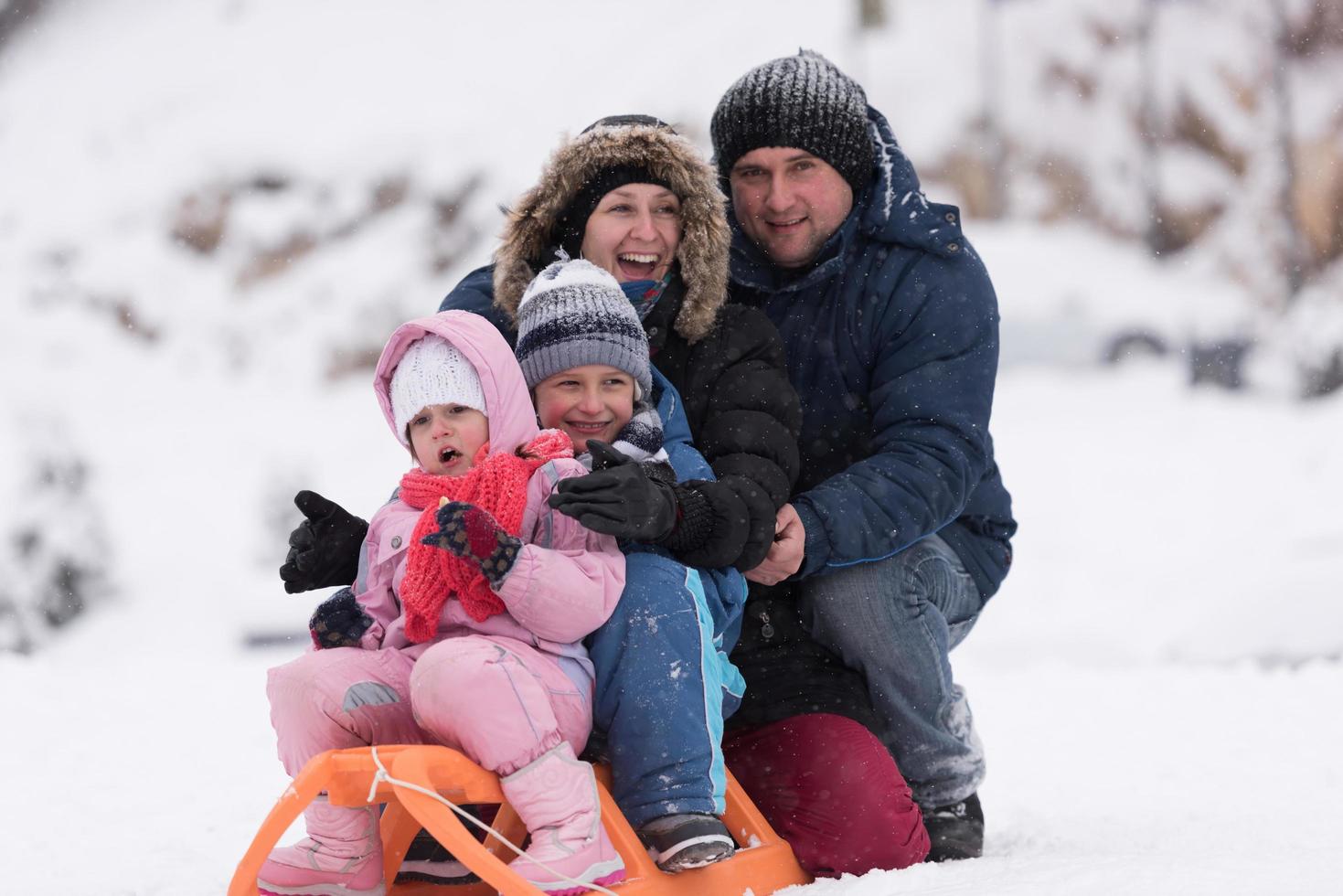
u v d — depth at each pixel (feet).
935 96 234.58
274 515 177.58
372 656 23.73
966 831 31.45
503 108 241.96
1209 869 24.23
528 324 27.76
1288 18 247.09
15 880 31.24
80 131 248.32
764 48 243.40
